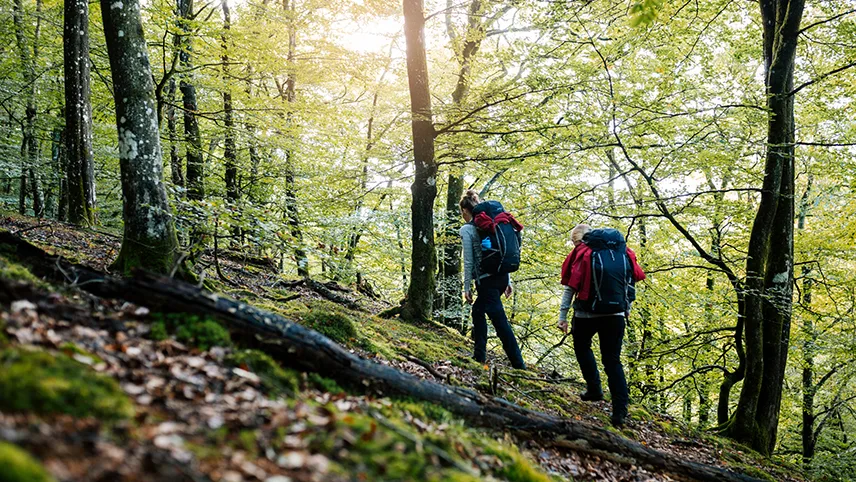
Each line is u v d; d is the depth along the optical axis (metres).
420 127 7.99
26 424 1.81
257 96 11.18
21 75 13.81
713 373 12.12
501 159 8.52
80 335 2.65
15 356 2.12
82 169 9.12
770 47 8.08
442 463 2.59
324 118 11.34
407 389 3.50
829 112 9.43
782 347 7.94
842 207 12.12
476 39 9.12
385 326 6.94
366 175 10.91
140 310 3.13
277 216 5.91
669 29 8.90
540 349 13.42
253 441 2.18
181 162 12.24
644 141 8.44
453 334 7.85
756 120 7.58
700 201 8.70
